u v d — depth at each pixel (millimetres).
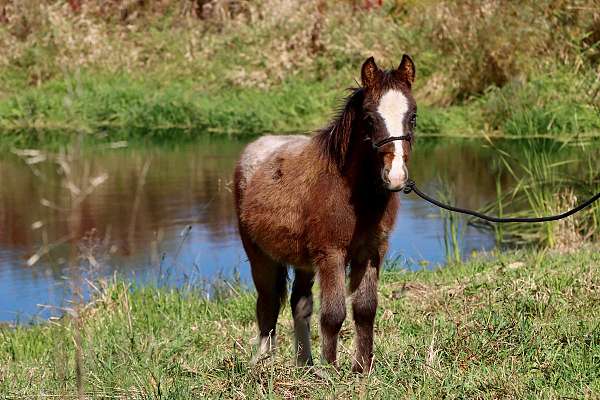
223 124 24203
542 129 20188
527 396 5695
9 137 23172
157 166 18469
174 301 9625
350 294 6816
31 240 12938
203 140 22250
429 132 21453
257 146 7750
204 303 9734
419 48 24172
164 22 29906
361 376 6285
